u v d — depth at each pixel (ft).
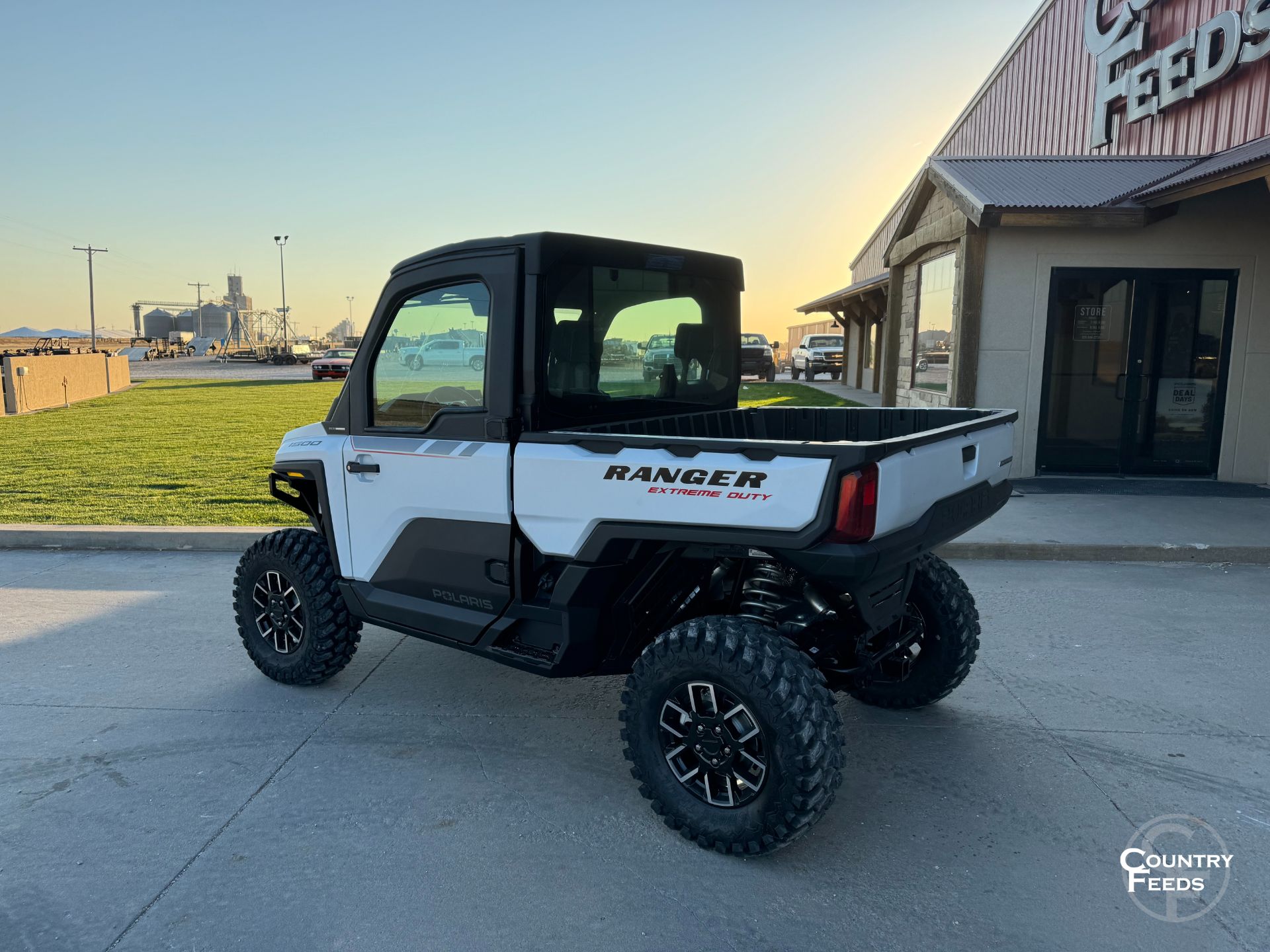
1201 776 12.22
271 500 32.37
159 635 18.52
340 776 12.44
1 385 72.38
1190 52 41.14
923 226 39.91
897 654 14.23
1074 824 11.05
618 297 12.74
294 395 92.12
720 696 10.42
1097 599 20.33
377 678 16.14
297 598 15.28
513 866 10.28
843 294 90.99
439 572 12.92
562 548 11.23
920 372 40.78
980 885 9.82
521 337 11.53
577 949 8.84
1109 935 8.97
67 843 10.76
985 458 12.12
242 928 9.16
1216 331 33.22
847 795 11.82
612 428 12.75
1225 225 32.30
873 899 9.59
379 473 13.29
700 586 11.94
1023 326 33.76
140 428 59.52
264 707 14.82
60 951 8.82
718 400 15.14
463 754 13.12
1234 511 28.12
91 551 25.99
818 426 15.67
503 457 11.67
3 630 18.83
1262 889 9.70
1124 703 14.65
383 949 8.84
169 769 12.66
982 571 22.71
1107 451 34.55
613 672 12.30
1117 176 36.04
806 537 9.40
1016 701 14.79
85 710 14.71
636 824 11.19
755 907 9.48
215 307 484.33
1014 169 37.76
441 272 12.23
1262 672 15.94
